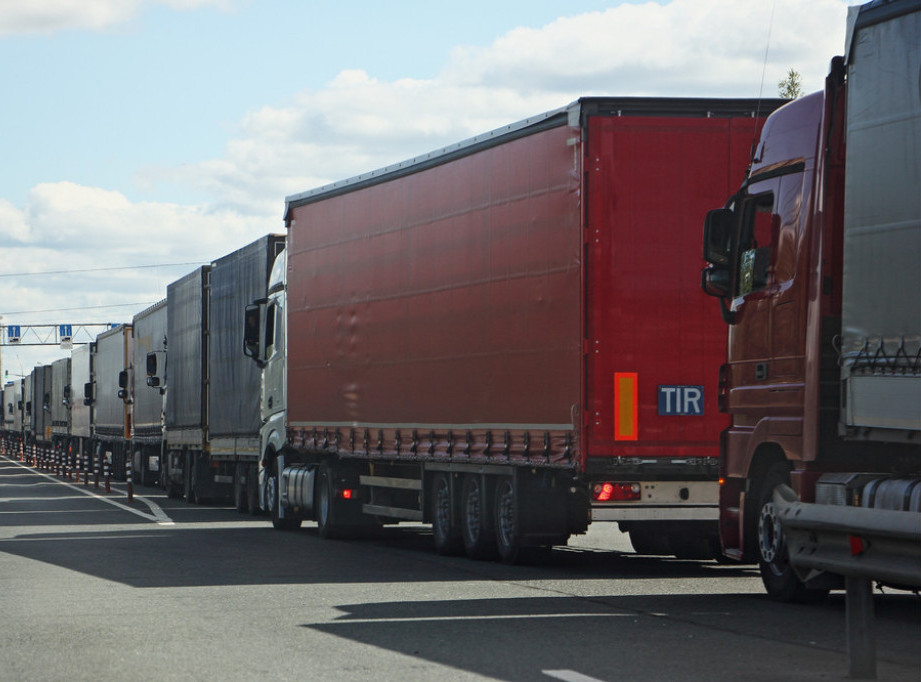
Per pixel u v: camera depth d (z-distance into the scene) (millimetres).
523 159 18797
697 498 17875
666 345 17688
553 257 18125
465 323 20266
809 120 14234
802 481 13805
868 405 12438
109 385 59750
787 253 14328
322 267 25922
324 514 25594
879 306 12328
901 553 10070
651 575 18141
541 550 19672
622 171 17609
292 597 15539
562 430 17922
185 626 13133
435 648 11547
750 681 9883
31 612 14281
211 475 38875
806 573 11609
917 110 11969
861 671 10039
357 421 24141
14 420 124812
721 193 17750
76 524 29891
